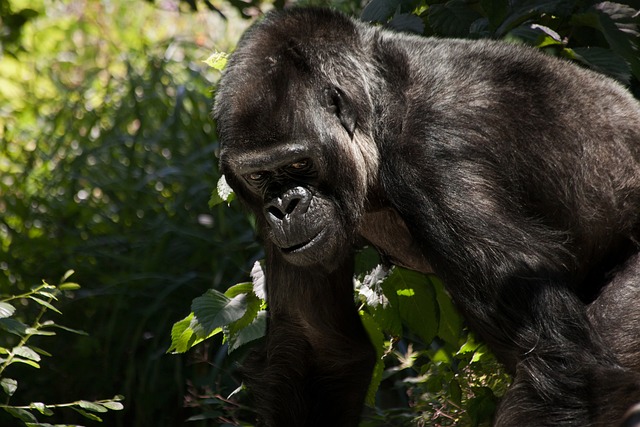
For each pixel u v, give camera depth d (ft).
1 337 52.65
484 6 37.55
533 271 28.27
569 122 31.30
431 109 30.07
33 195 61.82
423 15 40.75
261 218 32.24
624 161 31.99
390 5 38.70
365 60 31.42
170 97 65.98
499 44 32.42
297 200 30.25
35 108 72.90
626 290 30.07
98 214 59.93
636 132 32.53
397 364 45.47
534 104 31.07
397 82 31.14
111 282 54.19
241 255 53.78
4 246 60.13
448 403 37.50
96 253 56.90
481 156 29.63
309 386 33.76
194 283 53.21
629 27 38.22
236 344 34.94
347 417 33.99
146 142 62.49
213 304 34.55
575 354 27.50
